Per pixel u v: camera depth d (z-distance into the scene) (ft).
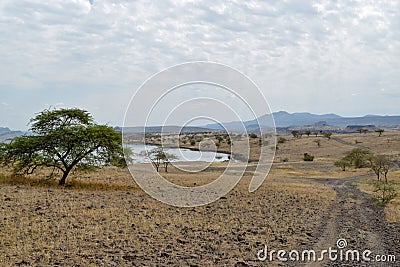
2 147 90.89
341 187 144.36
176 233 47.57
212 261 36.22
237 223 55.88
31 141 90.48
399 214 72.74
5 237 42.16
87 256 36.27
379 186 109.29
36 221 50.96
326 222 61.11
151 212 61.82
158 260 35.88
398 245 45.85
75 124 94.07
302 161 296.51
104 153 92.94
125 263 34.60
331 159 310.45
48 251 37.55
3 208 58.70
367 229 56.54
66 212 57.88
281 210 71.15
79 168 92.48
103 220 53.57
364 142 415.23
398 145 374.02
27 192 76.18
